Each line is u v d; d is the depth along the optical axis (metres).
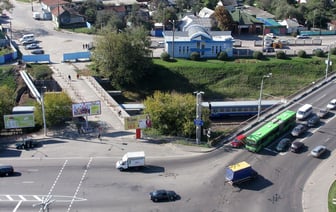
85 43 151.12
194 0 195.25
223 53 139.50
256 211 67.62
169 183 74.38
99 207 67.62
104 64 124.75
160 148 86.00
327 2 197.38
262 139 85.75
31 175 75.88
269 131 87.44
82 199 69.50
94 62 129.62
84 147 85.81
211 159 82.56
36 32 162.25
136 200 69.50
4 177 75.06
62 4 180.00
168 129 92.38
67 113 94.50
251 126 96.44
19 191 71.19
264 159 83.06
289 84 132.12
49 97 93.81
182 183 74.50
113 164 79.94
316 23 181.62
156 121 91.62
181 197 70.62
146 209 67.38
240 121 110.38
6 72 120.88
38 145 86.50
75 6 179.25
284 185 74.94
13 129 93.00
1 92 95.00
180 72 131.88
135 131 92.75
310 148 87.50
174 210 67.25
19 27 167.75
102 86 124.88
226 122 109.62
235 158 83.06
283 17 182.50
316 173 78.81
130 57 123.94
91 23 172.12
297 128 92.75
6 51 136.38
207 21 164.00
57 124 95.44
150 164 80.31
